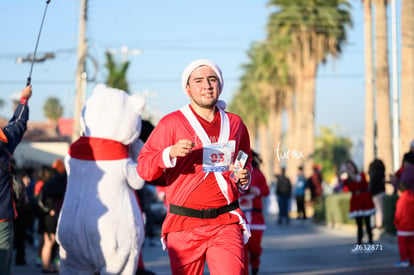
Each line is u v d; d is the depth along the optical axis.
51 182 13.16
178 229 5.98
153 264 15.02
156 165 5.84
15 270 14.22
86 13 25.52
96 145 7.84
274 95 73.69
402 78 27.30
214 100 6.04
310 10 55.94
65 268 7.86
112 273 7.76
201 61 6.10
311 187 34.16
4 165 7.46
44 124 79.44
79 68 25.58
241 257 5.84
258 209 12.08
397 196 18.88
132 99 8.08
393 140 35.59
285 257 16.19
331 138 107.62
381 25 33.00
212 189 5.96
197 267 6.03
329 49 56.91
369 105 37.22
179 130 6.01
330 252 16.97
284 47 58.94
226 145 6.02
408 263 13.72
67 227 7.70
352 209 17.02
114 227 7.70
